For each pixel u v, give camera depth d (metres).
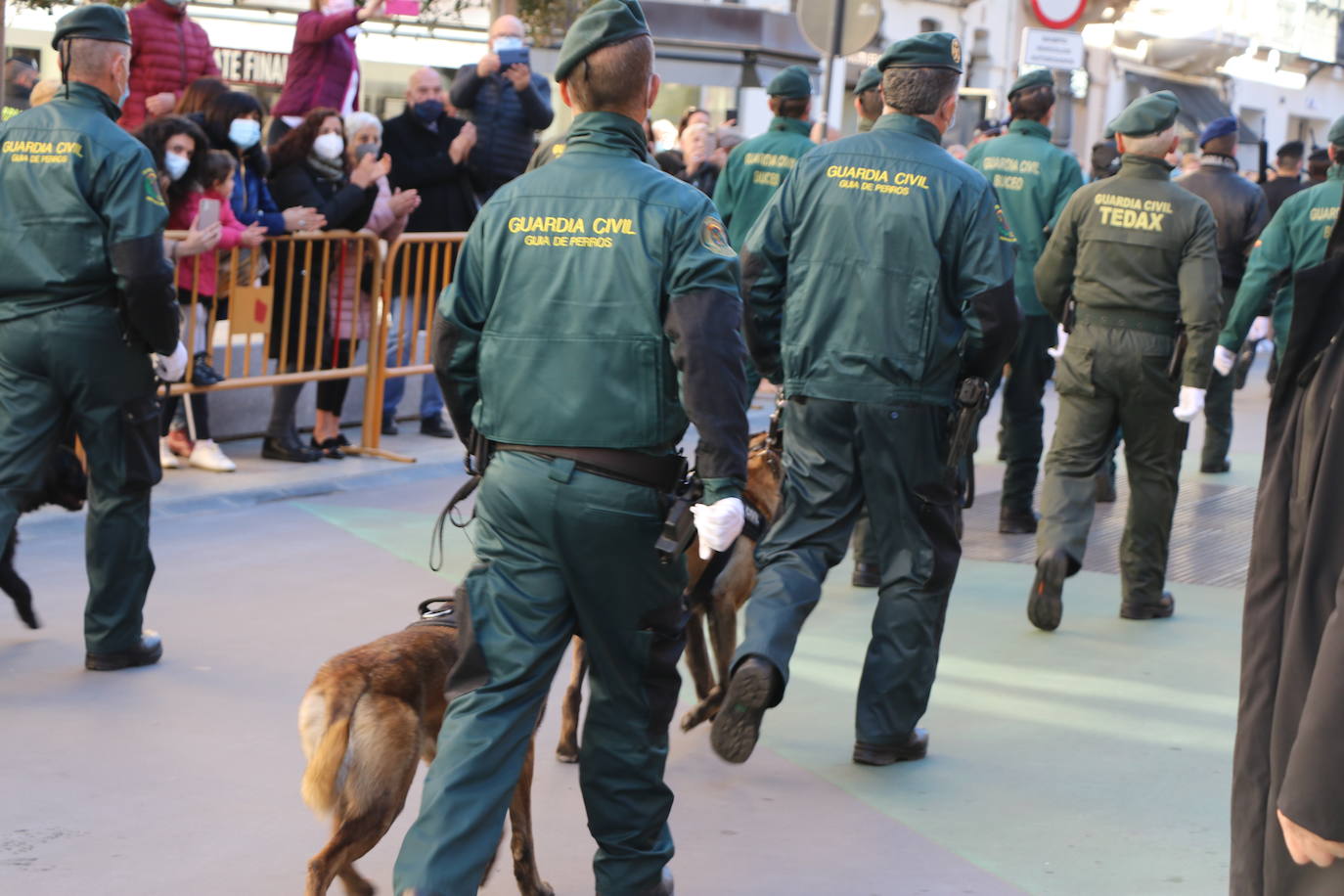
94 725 4.50
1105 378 5.88
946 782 4.41
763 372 4.58
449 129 9.12
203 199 7.37
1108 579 6.99
